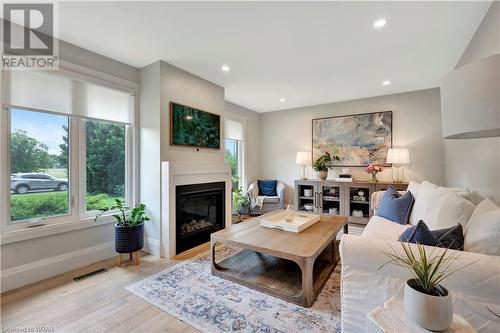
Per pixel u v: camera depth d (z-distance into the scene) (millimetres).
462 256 1171
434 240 1365
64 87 2475
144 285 2146
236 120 5023
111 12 1981
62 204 2480
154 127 2943
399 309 1116
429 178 3986
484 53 2053
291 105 5074
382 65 3037
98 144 2783
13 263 2123
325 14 2006
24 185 2225
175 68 3082
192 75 3326
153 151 2955
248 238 2170
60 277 2312
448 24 2139
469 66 1082
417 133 4082
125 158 3049
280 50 2645
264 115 5695
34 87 2260
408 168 4152
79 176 2600
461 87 1112
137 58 2848
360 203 4289
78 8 1932
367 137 4480
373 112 4434
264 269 2381
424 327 971
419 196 2650
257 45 2543
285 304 1857
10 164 2135
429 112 3986
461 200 1799
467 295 1140
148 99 3006
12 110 2145
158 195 2904
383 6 1900
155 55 2775
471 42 2383
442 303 954
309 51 2664
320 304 1856
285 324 1626
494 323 1097
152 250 2947
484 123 1035
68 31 2273
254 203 4832
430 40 2420
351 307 1389
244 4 1886
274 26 2189
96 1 1843
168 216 2816
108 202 2865
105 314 1736
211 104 3639
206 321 1660
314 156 5035
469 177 2557
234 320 1670
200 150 3463
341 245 1416
